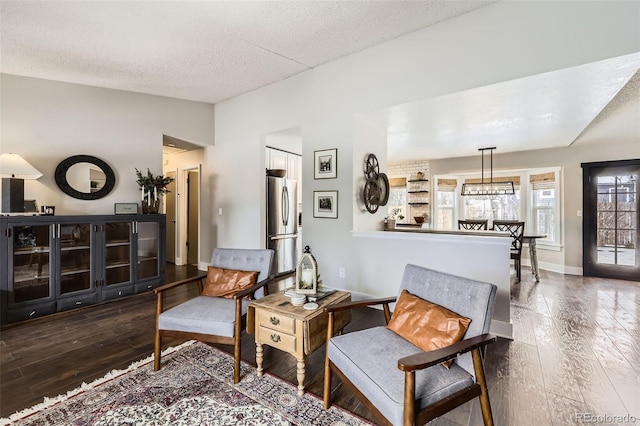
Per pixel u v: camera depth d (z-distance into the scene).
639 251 4.80
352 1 2.50
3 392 1.93
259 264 2.63
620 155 4.94
